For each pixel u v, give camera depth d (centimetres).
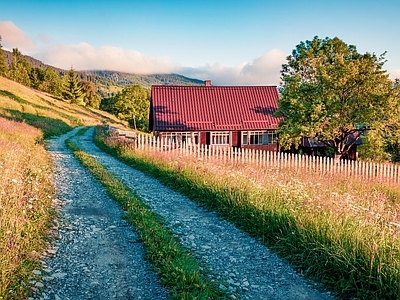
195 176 1184
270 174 1234
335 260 545
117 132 2878
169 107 3216
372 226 607
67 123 5247
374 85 1980
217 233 755
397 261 496
